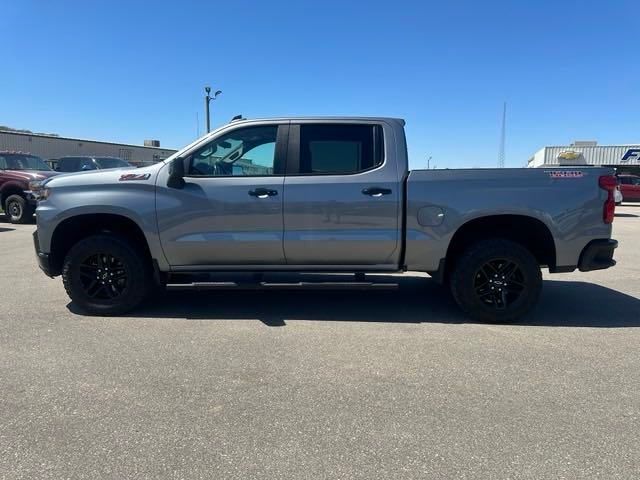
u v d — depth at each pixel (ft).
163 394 11.42
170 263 17.21
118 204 16.75
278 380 12.22
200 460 8.88
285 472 8.54
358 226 16.65
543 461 8.87
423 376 12.51
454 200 16.44
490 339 15.34
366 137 16.96
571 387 11.89
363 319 17.39
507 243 16.62
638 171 132.57
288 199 16.56
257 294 20.86
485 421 10.28
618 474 8.49
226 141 17.10
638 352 14.23
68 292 17.42
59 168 56.03
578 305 19.45
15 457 8.93
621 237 43.34
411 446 9.34
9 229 43.47
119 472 8.52
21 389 11.62
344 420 10.30
